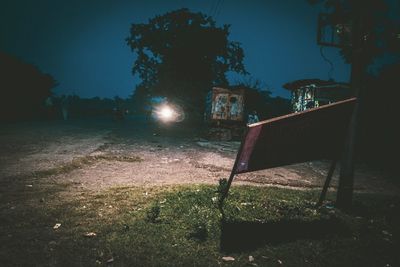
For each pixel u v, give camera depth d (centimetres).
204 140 1956
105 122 2989
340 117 548
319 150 569
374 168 1328
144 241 422
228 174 998
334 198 698
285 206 595
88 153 1197
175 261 379
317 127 539
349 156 612
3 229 450
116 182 805
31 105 2733
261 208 578
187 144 1716
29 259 370
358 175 1161
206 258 392
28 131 1764
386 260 412
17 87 2422
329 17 627
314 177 1056
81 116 3950
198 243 429
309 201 657
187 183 798
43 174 834
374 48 604
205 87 4050
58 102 3444
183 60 3950
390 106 1659
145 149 1423
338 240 464
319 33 628
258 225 500
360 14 599
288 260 404
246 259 398
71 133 1819
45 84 2792
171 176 919
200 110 3981
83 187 733
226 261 389
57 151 1200
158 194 641
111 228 459
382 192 912
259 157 523
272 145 520
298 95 2342
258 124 478
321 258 410
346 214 585
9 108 2394
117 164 1053
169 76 4016
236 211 553
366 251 434
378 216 577
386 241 467
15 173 819
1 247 395
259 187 764
